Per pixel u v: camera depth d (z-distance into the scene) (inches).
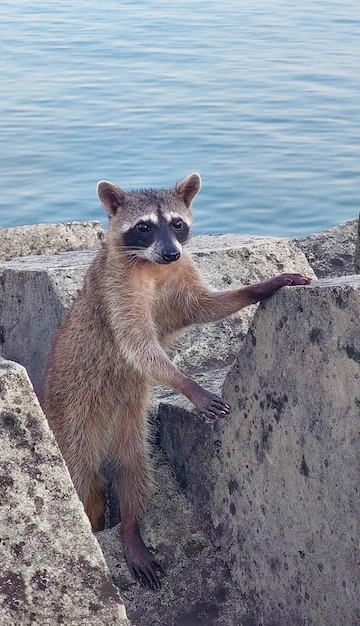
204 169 213.3
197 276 85.4
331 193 199.2
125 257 85.0
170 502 79.9
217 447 76.5
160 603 75.1
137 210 86.7
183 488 80.3
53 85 293.0
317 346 67.8
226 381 75.5
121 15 428.5
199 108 262.5
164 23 403.5
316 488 68.4
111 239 86.8
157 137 237.9
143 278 84.5
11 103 272.5
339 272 102.4
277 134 238.1
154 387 87.1
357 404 65.6
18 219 188.4
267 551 72.6
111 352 84.5
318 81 288.0
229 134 238.8
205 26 393.1
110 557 78.0
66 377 85.0
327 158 220.1
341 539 67.0
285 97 271.0
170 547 77.5
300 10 434.9
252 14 424.2
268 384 71.7
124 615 60.5
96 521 85.4
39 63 324.5
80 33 382.6
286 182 204.7
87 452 84.7
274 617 72.3
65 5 465.4
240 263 93.4
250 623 73.7
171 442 81.9
